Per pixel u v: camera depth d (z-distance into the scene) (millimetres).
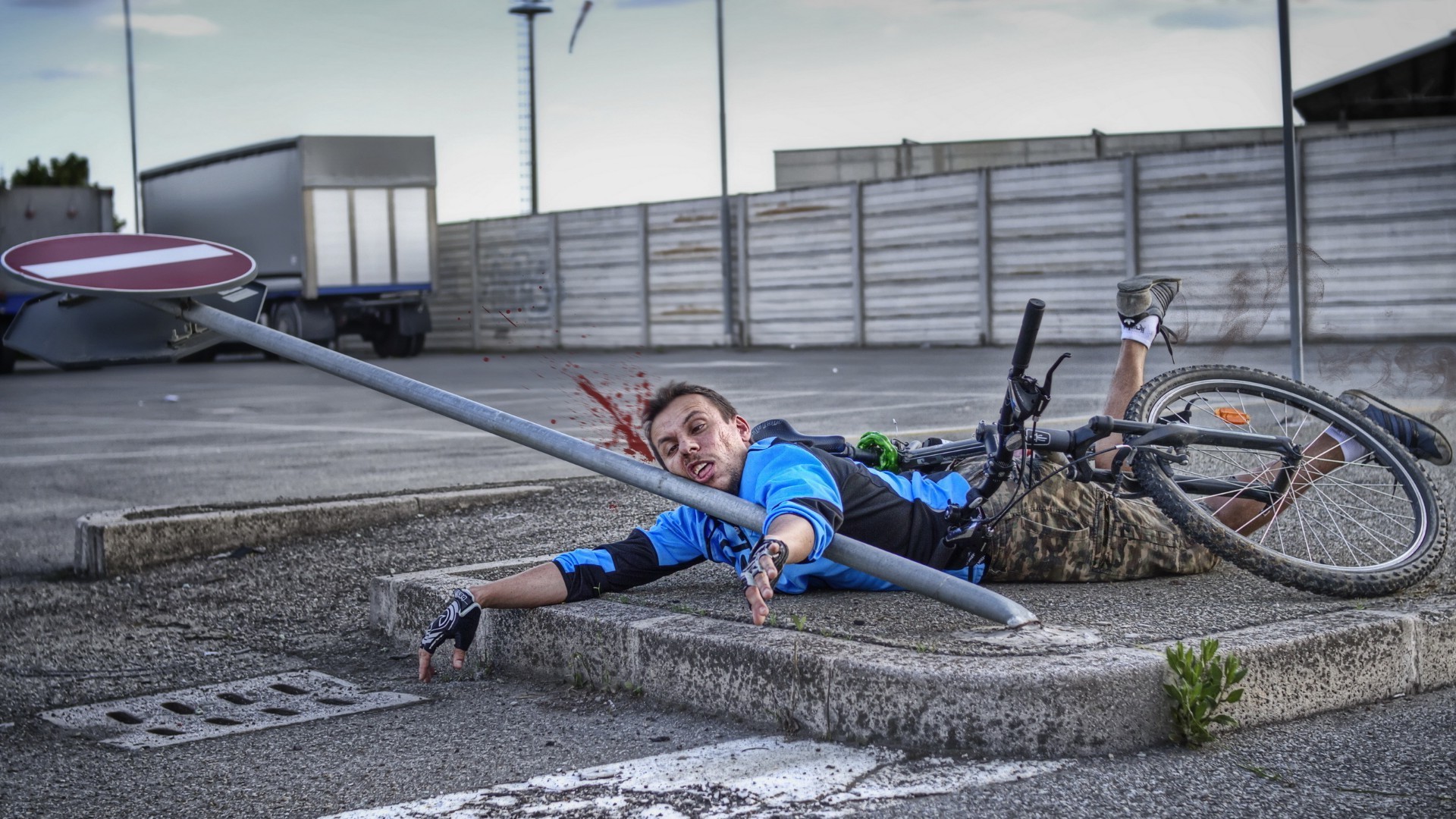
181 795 2707
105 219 25453
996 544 3318
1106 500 3367
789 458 3100
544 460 8758
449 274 34688
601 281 31031
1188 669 2545
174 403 15555
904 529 3250
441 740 2939
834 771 2494
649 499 5840
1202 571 3502
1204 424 3768
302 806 2570
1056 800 2309
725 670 2875
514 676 3445
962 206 24453
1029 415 3180
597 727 2926
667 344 29781
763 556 2750
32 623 4551
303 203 24734
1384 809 2244
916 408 11336
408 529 5652
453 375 19891
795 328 27484
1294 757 2500
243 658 3977
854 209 26078
